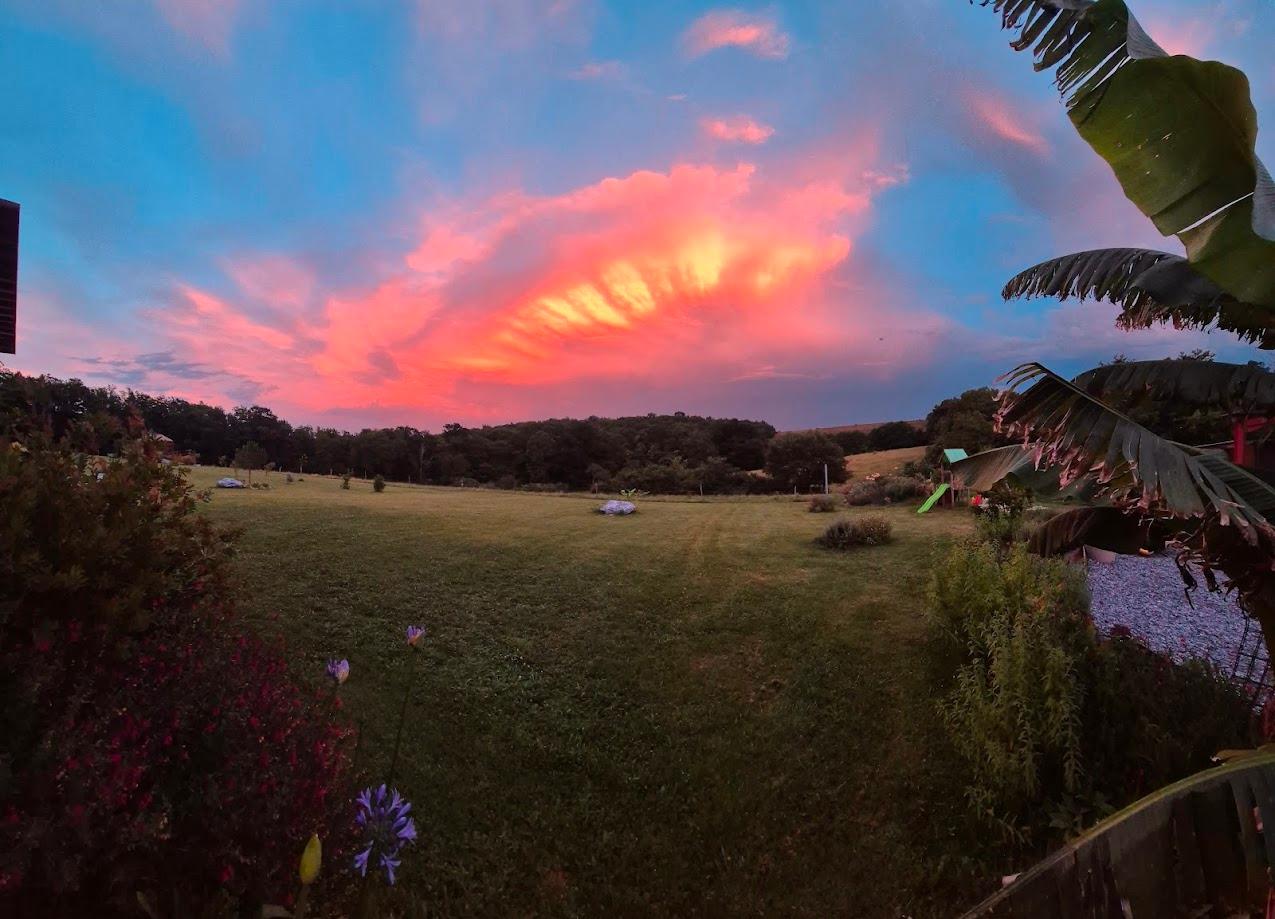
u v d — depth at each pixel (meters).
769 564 12.35
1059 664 4.90
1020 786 4.86
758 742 6.40
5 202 6.14
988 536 10.90
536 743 6.41
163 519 3.96
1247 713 4.71
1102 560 7.08
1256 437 4.09
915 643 7.84
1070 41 2.79
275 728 3.12
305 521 15.04
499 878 4.79
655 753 6.35
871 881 4.75
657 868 5.02
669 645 8.60
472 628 8.94
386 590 10.14
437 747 6.20
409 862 4.73
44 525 3.10
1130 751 4.67
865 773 5.82
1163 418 12.11
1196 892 2.43
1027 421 3.09
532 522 17.62
